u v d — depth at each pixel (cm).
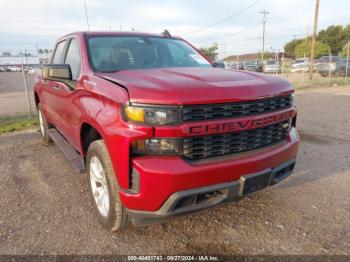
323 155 489
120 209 254
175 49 394
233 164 233
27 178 405
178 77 258
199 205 235
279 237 271
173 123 216
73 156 364
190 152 226
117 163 230
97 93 261
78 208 325
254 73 301
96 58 327
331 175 406
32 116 866
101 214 283
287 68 3422
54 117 443
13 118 840
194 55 404
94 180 291
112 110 237
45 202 339
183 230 283
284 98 276
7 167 446
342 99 1196
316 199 340
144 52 361
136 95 219
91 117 267
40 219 304
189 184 221
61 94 370
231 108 232
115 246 260
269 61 3538
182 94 218
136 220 238
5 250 255
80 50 342
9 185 384
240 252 252
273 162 261
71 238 271
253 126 243
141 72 290
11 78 3719
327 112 898
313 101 1147
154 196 221
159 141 219
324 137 603
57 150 526
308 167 436
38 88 530
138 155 225
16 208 326
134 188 228
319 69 2683
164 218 237
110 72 303
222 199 241
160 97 215
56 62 439
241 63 3609
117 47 353
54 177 408
